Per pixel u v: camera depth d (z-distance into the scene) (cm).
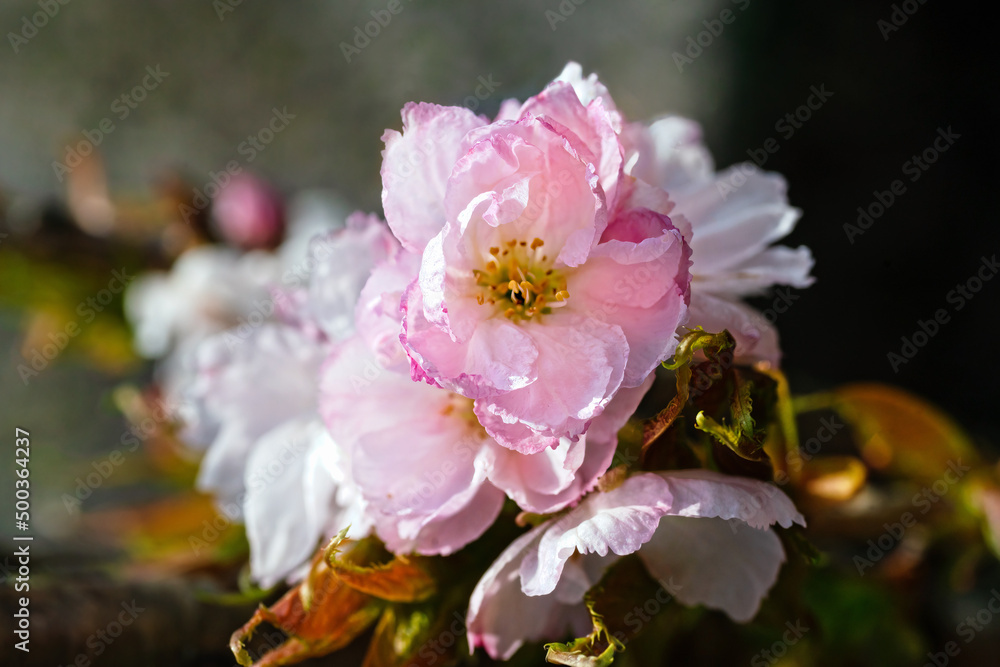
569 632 30
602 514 27
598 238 27
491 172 27
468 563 29
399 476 28
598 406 27
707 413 28
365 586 28
